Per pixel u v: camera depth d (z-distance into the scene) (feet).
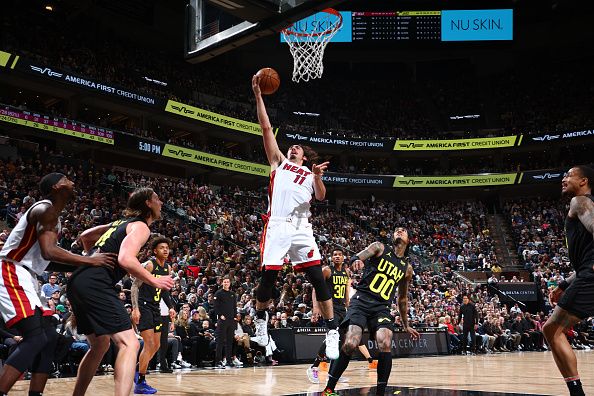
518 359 42.75
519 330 62.13
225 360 35.65
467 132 116.78
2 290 12.44
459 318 55.67
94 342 12.91
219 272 54.29
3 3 83.92
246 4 26.37
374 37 110.22
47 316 13.16
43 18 88.48
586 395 17.70
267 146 17.60
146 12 102.22
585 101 110.11
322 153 112.37
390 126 116.16
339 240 83.46
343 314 26.23
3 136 70.44
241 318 40.29
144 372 19.81
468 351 54.44
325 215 96.17
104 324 12.05
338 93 120.06
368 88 122.42
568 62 120.57
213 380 24.91
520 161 114.32
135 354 12.17
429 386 20.88
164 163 95.81
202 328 37.99
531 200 110.42
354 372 30.48
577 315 13.38
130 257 11.81
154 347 20.59
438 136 112.16
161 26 105.70
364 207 106.42
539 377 25.45
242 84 111.65
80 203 59.00
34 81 73.72
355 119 116.47
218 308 35.70
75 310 12.35
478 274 86.38
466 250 93.76
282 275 55.98
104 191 68.80
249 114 101.65
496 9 111.04
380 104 119.85
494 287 78.69
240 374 28.81
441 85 123.85
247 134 96.84
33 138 79.00
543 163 112.27
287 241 16.72
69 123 74.28
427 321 53.98
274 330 40.68
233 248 67.41
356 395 17.42
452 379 24.44
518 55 123.65
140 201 13.25
